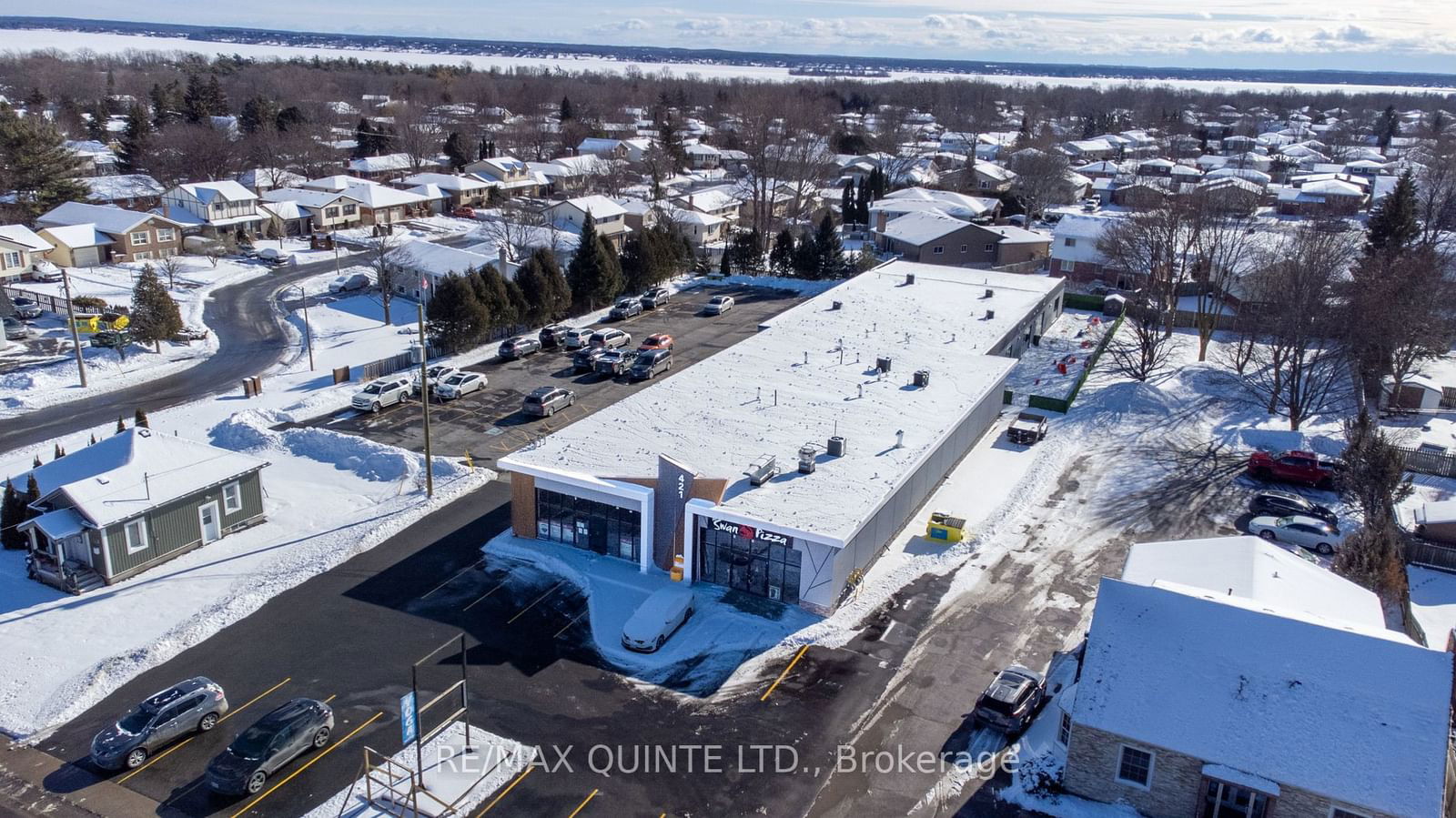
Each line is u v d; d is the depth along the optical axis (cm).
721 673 3456
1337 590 3397
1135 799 2794
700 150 17725
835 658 3559
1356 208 14138
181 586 3978
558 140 18450
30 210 10556
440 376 6375
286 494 4897
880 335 6300
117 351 6900
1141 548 3744
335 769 2919
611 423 4784
